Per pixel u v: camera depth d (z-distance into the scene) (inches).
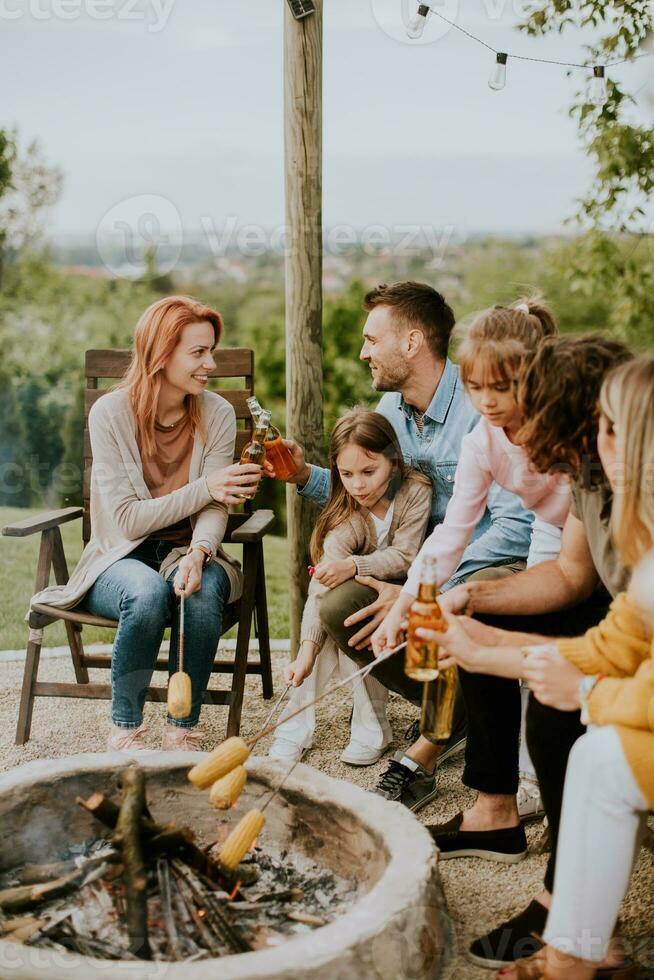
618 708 54.7
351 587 91.4
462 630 63.8
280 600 153.9
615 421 56.4
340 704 109.9
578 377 64.0
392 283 98.2
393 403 99.1
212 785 65.4
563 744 64.3
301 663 94.6
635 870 76.5
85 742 102.1
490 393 77.0
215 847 70.0
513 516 92.3
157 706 111.4
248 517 112.0
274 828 71.7
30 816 68.4
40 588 103.3
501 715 76.8
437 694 67.7
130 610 91.0
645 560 56.4
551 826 66.0
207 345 96.3
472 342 77.1
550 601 74.3
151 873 62.1
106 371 107.3
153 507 96.0
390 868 59.1
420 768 87.4
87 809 63.2
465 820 80.3
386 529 96.0
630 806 53.3
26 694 100.5
